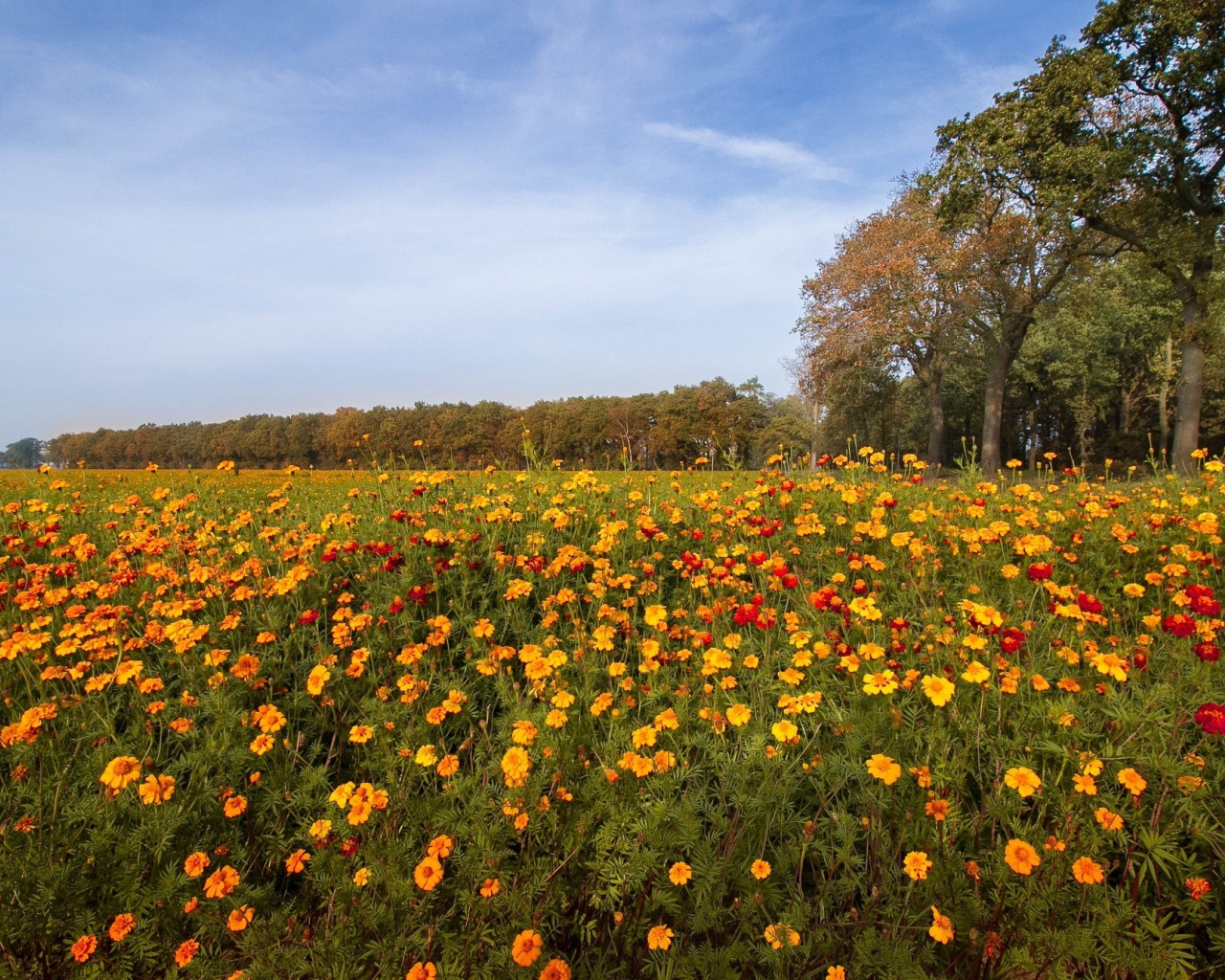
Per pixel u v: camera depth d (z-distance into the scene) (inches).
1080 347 1429.6
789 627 142.3
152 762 114.1
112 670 144.1
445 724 129.7
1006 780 85.2
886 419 1718.8
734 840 93.0
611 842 90.8
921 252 1125.1
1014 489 249.4
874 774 90.2
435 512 238.7
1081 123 863.7
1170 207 839.7
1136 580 188.1
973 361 1487.5
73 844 101.9
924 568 177.2
